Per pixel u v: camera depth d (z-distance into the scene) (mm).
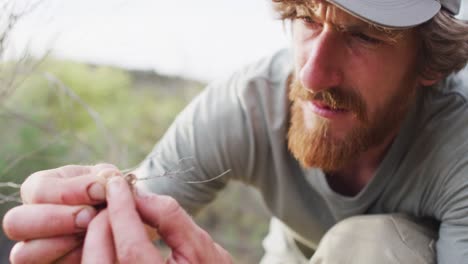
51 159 950
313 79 634
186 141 778
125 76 1590
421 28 667
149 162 791
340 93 645
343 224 703
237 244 1403
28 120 838
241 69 822
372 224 684
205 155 774
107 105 1431
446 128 691
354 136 669
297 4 638
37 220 484
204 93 823
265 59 815
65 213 485
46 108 1172
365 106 657
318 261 702
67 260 502
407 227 682
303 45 659
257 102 772
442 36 663
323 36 628
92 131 1229
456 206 666
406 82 687
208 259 516
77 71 1413
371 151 713
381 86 660
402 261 656
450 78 743
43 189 496
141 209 501
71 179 498
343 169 734
